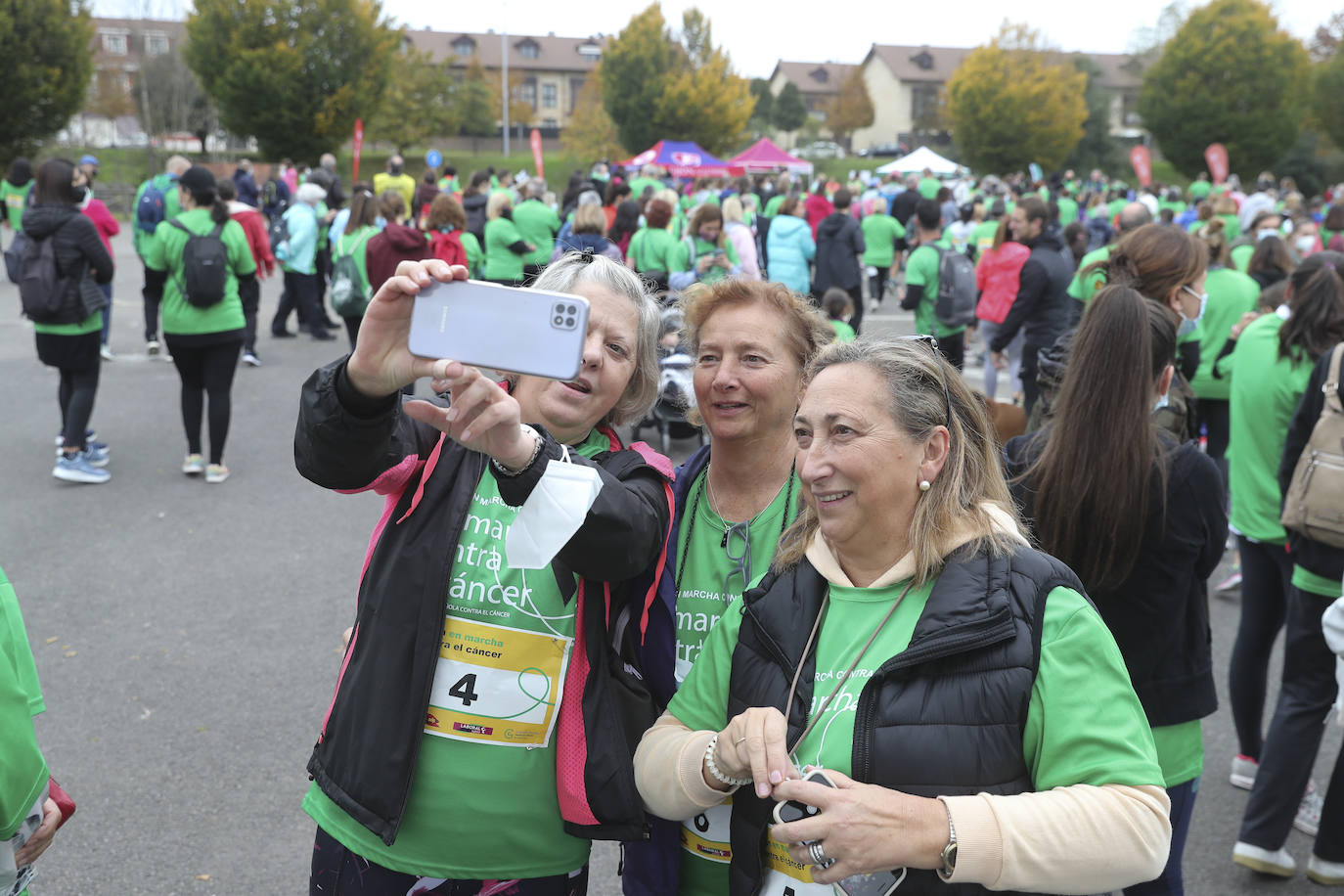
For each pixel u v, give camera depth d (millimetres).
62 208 6434
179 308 6633
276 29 41156
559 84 90688
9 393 9094
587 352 1869
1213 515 2332
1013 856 1390
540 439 1566
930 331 8406
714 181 25047
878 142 88750
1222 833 3457
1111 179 55594
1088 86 59938
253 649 4668
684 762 1691
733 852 1682
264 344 11773
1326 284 3441
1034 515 2398
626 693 1894
